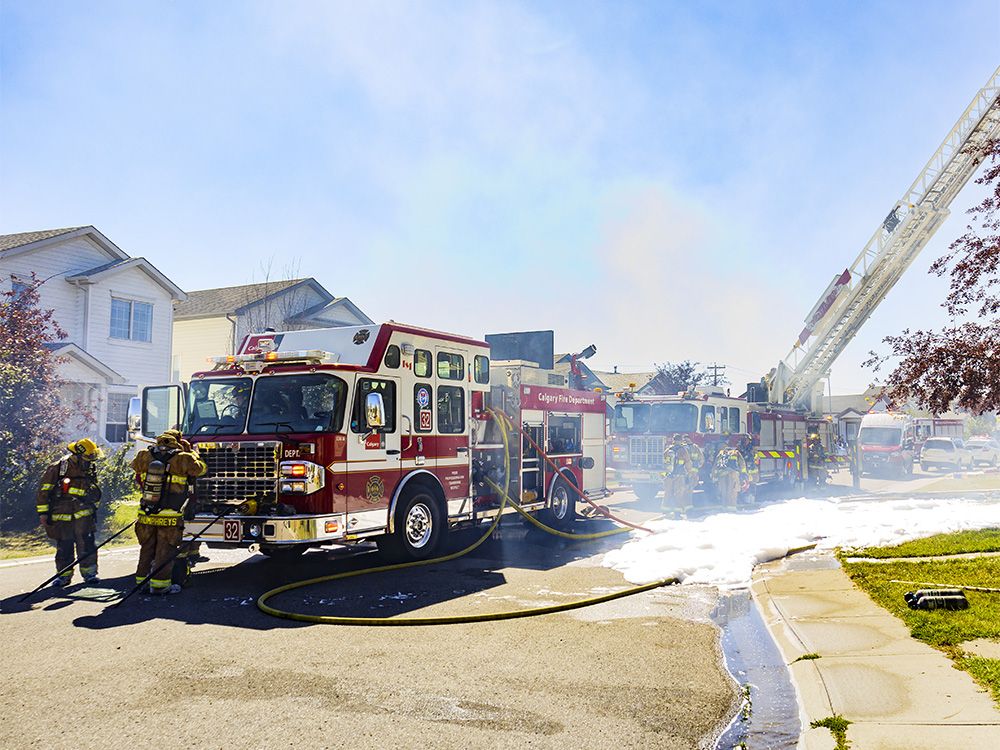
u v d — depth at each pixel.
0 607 7.26
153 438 9.32
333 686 5.02
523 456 11.64
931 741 3.87
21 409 12.89
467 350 10.69
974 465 37.22
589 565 9.71
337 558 10.41
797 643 5.92
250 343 10.05
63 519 8.16
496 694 4.90
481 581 8.62
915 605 6.66
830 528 12.61
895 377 11.80
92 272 22.27
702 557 9.76
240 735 4.21
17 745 4.07
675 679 5.23
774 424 20.94
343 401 8.48
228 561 10.11
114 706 4.64
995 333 10.95
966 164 18.30
